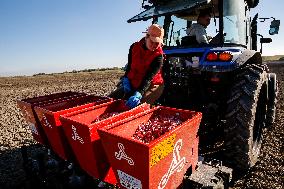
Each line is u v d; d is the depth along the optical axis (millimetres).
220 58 3619
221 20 3918
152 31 3156
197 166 2959
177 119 2900
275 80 5395
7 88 17906
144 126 2730
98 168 2512
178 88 4395
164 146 2137
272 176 3625
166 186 2355
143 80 3223
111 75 29766
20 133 5848
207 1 3693
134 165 2111
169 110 3012
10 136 5645
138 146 1982
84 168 2721
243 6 4109
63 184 3289
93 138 2385
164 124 2752
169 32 4836
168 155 2240
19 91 15633
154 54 3314
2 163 4301
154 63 3314
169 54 4309
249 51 3736
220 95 4000
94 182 3207
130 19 4480
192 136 2676
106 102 3428
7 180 3752
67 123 2572
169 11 4027
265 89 3988
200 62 3768
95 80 22578
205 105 4160
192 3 3857
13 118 7469
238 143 3311
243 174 3703
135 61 3486
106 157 2559
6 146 5035
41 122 3129
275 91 5367
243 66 3877
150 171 2047
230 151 3393
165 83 4438
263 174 3686
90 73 35125
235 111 3303
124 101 3451
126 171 2213
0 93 14766
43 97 4023
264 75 3641
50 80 24875
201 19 4242
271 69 23422
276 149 4484
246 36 4289
